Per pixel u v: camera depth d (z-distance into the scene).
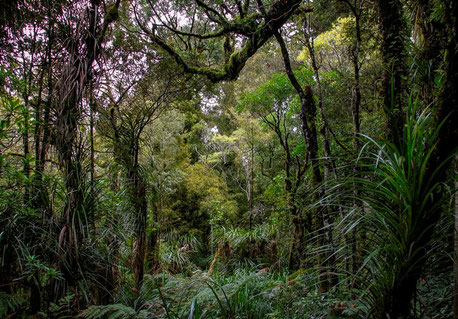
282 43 3.97
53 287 2.34
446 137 1.38
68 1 2.83
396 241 1.44
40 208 2.41
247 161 12.09
